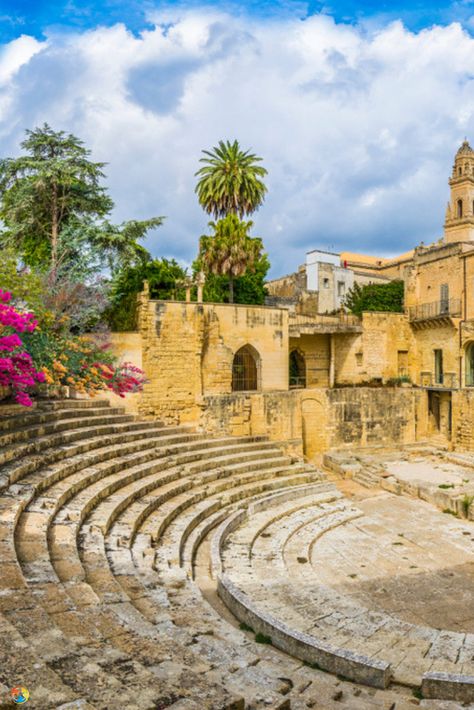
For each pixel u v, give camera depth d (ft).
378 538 68.59
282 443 104.58
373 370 142.61
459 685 30.66
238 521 67.82
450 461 116.16
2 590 26.50
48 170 111.75
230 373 112.78
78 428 72.64
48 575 31.14
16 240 118.32
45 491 48.70
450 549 64.80
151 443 79.61
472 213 196.03
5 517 38.60
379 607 49.24
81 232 113.29
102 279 108.27
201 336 106.52
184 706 17.65
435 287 143.54
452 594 52.21
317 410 124.06
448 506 81.66
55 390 86.84
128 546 46.37
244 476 82.12
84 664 20.11
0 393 66.44
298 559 59.57
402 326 147.43
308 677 32.04
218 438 96.58
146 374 102.73
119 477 61.05
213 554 55.31
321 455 122.93
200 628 34.78
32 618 23.68
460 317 134.72
